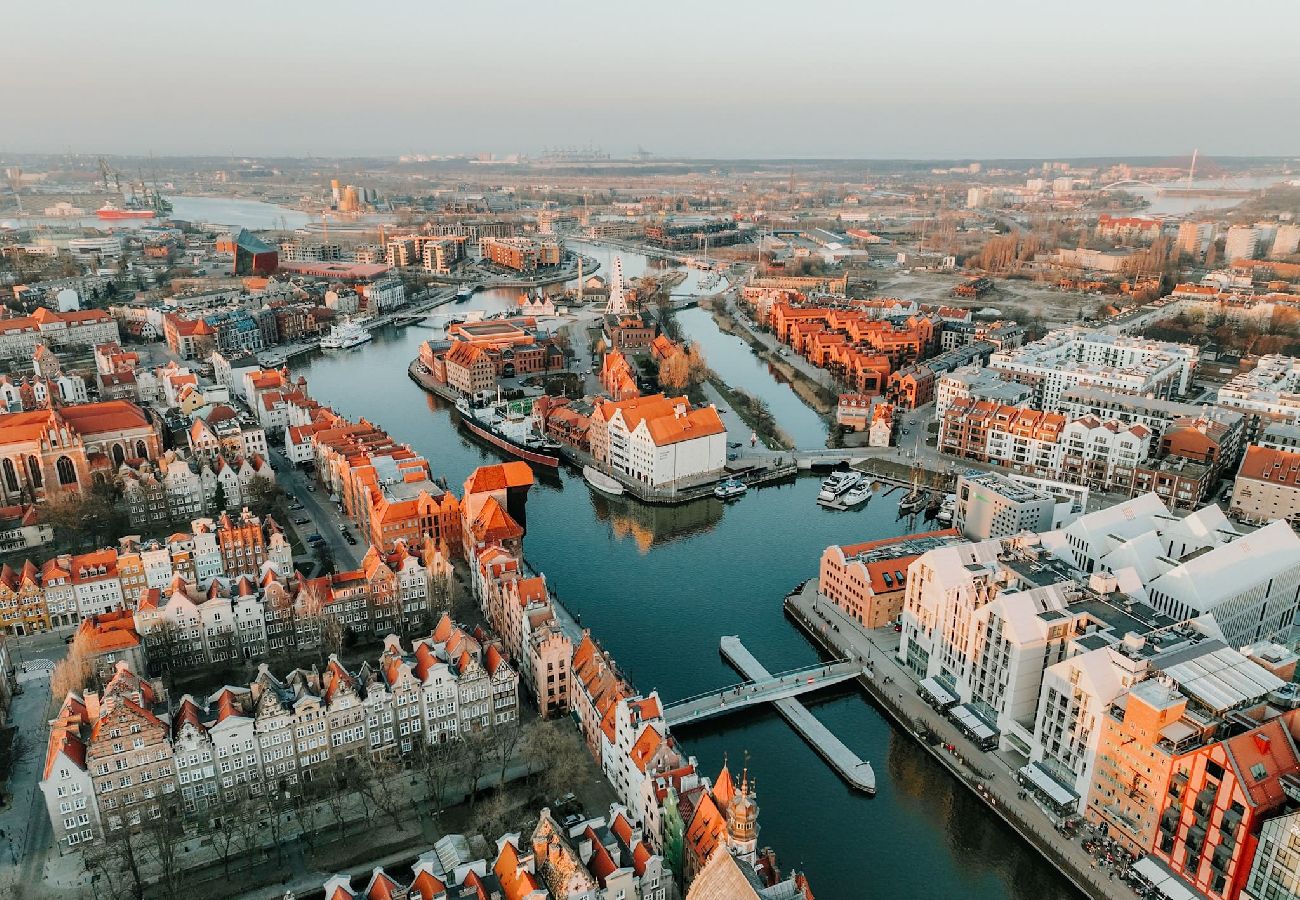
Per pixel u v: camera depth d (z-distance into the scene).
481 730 189.25
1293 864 136.50
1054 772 180.00
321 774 176.50
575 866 135.25
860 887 162.12
